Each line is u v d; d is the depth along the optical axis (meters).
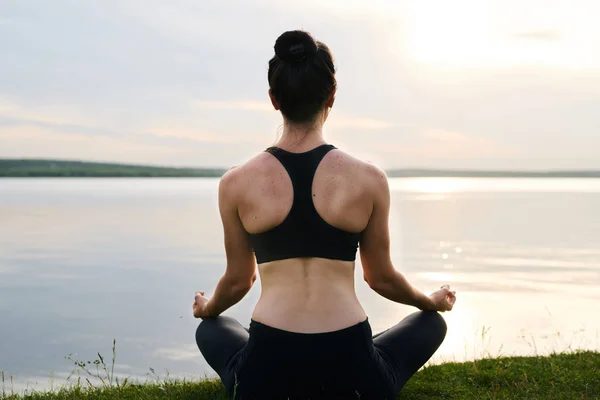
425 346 3.06
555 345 8.00
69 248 23.42
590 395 3.79
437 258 20.17
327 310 2.65
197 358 7.94
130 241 26.12
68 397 4.03
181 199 76.50
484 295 12.80
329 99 2.75
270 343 2.66
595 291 13.35
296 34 2.69
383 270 2.89
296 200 2.63
